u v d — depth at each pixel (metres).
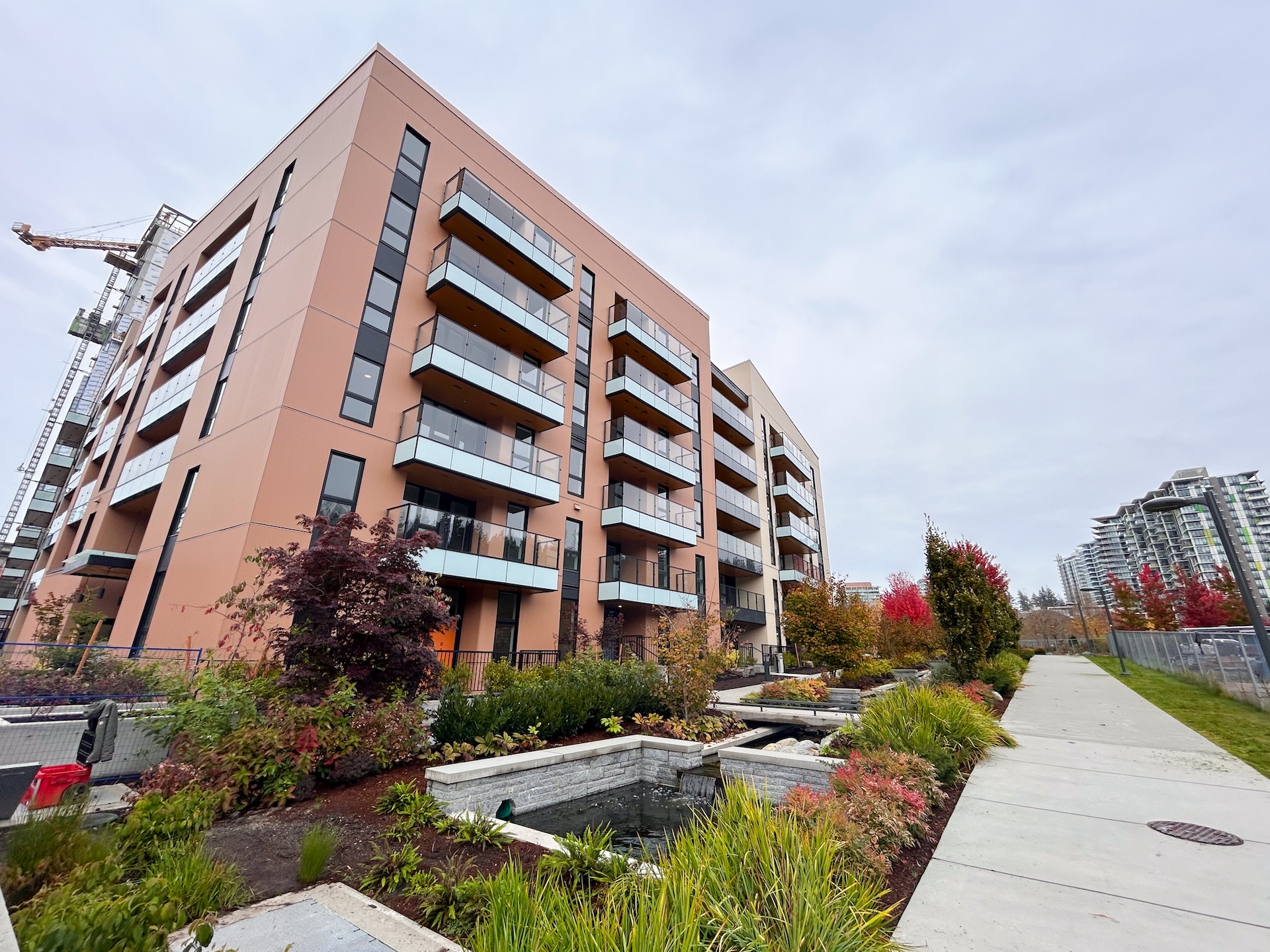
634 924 2.30
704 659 10.81
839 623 17.78
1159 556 90.12
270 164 16.89
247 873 3.98
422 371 13.22
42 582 20.16
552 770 7.20
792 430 38.38
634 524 18.84
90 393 42.44
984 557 19.25
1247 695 11.48
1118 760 7.27
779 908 2.61
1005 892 3.64
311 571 6.96
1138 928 3.15
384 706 6.77
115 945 2.15
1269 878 3.78
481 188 15.34
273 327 12.59
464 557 13.17
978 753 7.33
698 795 7.86
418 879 3.80
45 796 5.36
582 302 20.08
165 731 6.06
